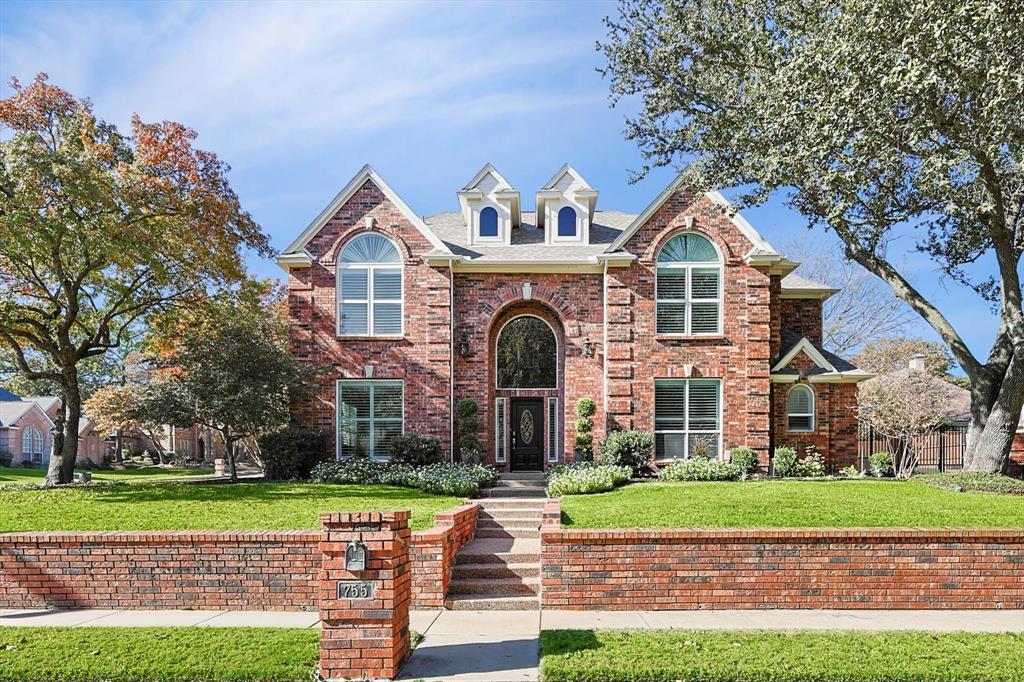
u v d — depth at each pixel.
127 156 19.34
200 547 10.49
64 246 17.45
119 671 7.10
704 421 20.72
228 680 7.04
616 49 19.45
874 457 21.52
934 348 40.44
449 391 20.64
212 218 18.69
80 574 10.52
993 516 11.84
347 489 16.73
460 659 7.89
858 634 8.62
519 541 13.29
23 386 56.50
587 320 21.28
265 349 19.45
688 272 20.91
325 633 7.31
